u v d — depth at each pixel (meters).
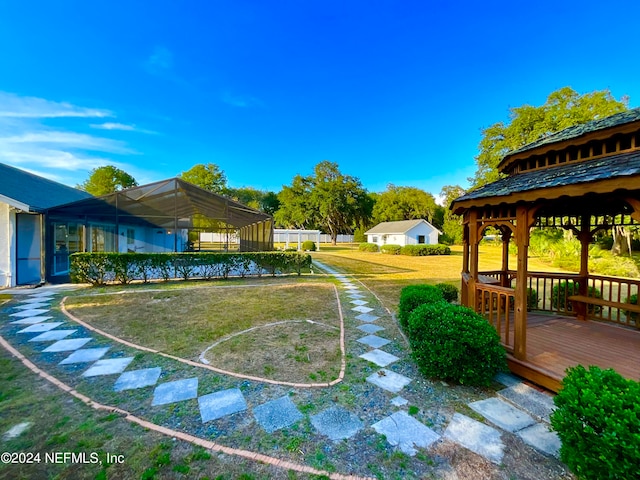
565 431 1.78
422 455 2.13
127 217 11.50
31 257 9.58
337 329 5.20
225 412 2.65
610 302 4.88
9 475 1.86
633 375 3.06
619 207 5.07
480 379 3.03
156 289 8.66
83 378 3.26
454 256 24.83
